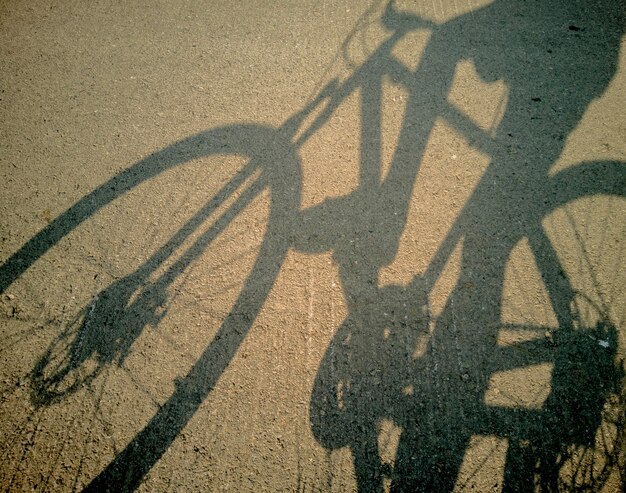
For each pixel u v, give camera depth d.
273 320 2.44
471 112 3.13
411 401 2.21
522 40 3.44
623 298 2.43
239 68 3.46
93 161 3.06
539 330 2.36
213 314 2.47
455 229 2.69
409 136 3.05
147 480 2.07
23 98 3.38
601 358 2.28
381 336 2.37
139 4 3.93
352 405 2.21
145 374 2.31
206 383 2.28
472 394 2.21
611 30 3.47
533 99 3.16
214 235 2.73
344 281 2.54
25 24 3.82
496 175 2.87
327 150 3.03
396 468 2.08
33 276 2.62
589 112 3.09
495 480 2.04
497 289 2.49
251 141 3.09
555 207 2.74
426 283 2.52
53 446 2.14
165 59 3.55
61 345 2.40
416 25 3.58
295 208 2.81
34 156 3.10
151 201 2.88
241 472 2.08
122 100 3.34
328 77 3.36
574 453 2.07
